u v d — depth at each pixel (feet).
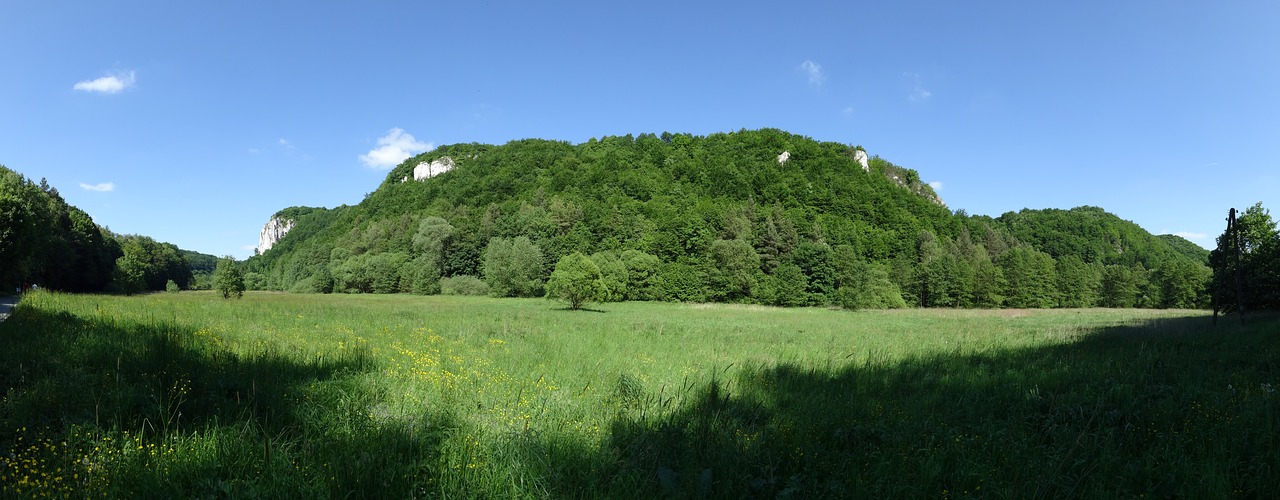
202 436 17.66
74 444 16.16
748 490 15.65
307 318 68.08
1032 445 19.85
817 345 58.54
